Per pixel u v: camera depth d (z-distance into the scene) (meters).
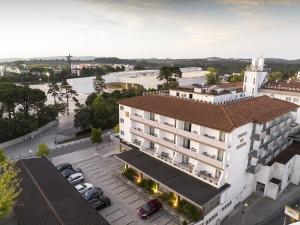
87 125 74.62
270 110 43.03
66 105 98.00
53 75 185.62
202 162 38.38
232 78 125.44
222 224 36.41
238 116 36.81
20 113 70.31
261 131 40.00
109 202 38.47
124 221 35.16
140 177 44.28
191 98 47.28
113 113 81.56
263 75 69.94
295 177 46.53
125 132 53.25
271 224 35.91
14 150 61.28
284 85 69.12
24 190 35.69
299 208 39.25
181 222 34.72
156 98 48.59
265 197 42.28
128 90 106.38
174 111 41.34
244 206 39.97
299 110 59.72
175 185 36.88
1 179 29.56
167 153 45.03
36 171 41.78
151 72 192.50
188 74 177.50
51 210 31.47
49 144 64.88
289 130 53.06
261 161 41.56
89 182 45.16
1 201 25.83
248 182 41.84
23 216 30.52
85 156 56.34
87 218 30.58
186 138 40.09
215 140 35.44
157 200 37.81
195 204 32.91
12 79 175.88
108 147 61.81
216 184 35.97
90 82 172.75
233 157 36.38
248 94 68.19
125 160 44.97
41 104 78.31
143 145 48.16
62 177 40.56
